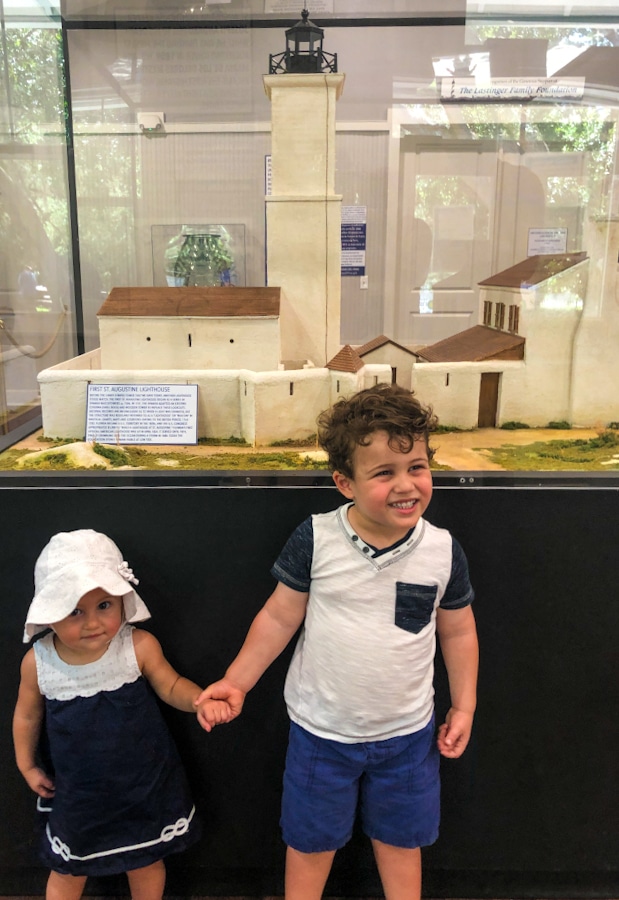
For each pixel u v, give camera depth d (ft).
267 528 4.75
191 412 5.75
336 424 3.79
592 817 5.28
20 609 4.86
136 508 4.70
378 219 6.84
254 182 7.03
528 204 6.80
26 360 6.78
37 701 4.43
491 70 6.54
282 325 6.83
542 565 4.80
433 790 4.26
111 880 5.36
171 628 4.95
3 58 6.88
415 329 7.04
